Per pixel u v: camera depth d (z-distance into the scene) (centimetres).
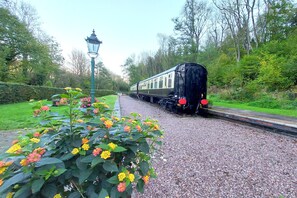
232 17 2369
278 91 1254
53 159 102
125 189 117
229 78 1747
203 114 913
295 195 211
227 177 253
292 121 543
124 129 136
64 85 2902
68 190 119
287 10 2005
